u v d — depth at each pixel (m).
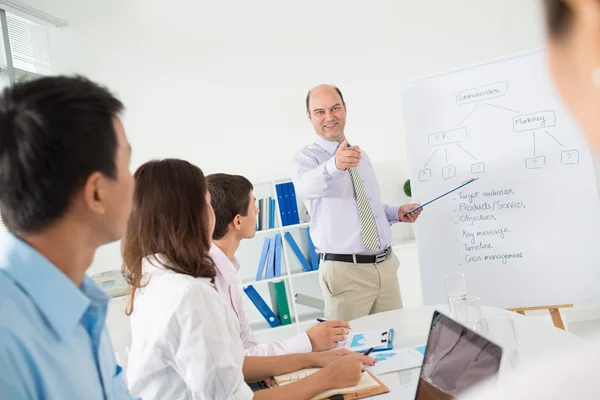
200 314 1.20
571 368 0.17
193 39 3.89
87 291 0.83
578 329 3.20
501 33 3.70
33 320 0.67
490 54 3.72
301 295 3.69
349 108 3.87
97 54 3.91
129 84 3.91
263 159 3.92
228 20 3.88
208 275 1.33
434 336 0.99
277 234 3.71
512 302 2.34
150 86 3.91
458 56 3.76
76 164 0.68
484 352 0.80
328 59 3.87
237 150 3.93
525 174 2.33
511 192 2.36
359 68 3.85
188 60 3.90
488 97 2.40
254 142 3.92
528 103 2.32
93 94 0.72
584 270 2.23
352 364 1.32
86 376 0.76
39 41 3.85
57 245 0.71
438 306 2.10
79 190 0.69
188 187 1.30
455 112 2.47
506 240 2.36
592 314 3.40
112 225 0.74
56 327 0.69
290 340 1.67
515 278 2.34
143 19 3.89
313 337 1.68
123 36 3.90
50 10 3.87
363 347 1.63
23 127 0.66
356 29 3.83
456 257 2.45
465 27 3.73
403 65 3.81
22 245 0.70
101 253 3.89
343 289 2.58
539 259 2.30
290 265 3.86
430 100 2.52
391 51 3.81
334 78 3.87
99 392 0.79
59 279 0.70
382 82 3.84
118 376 0.92
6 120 0.66
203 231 1.33
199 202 1.32
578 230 2.24
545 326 1.61
